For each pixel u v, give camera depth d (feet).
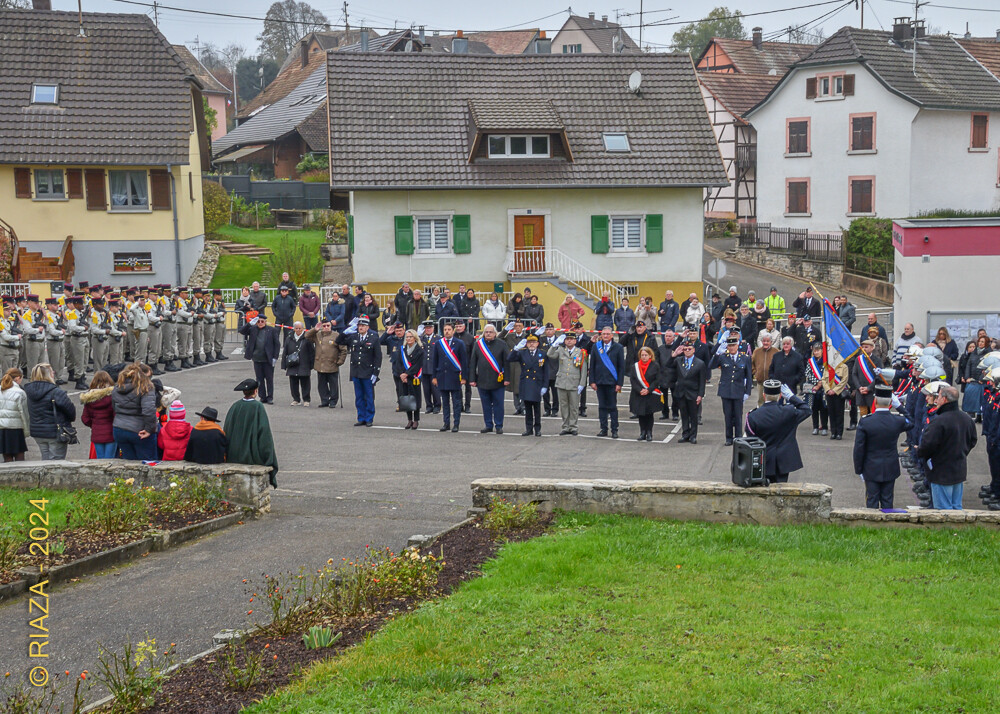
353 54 122.11
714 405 79.71
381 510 44.47
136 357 83.56
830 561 34.83
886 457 42.83
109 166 117.80
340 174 111.45
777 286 150.00
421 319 98.58
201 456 44.86
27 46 124.57
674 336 65.62
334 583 31.63
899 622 28.50
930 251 93.30
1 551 33.81
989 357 60.39
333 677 24.80
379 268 115.96
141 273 121.70
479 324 95.86
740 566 33.99
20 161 114.83
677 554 35.29
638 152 118.11
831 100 164.25
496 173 114.42
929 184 158.51
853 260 149.89
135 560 36.60
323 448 59.67
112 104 121.60
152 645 27.86
